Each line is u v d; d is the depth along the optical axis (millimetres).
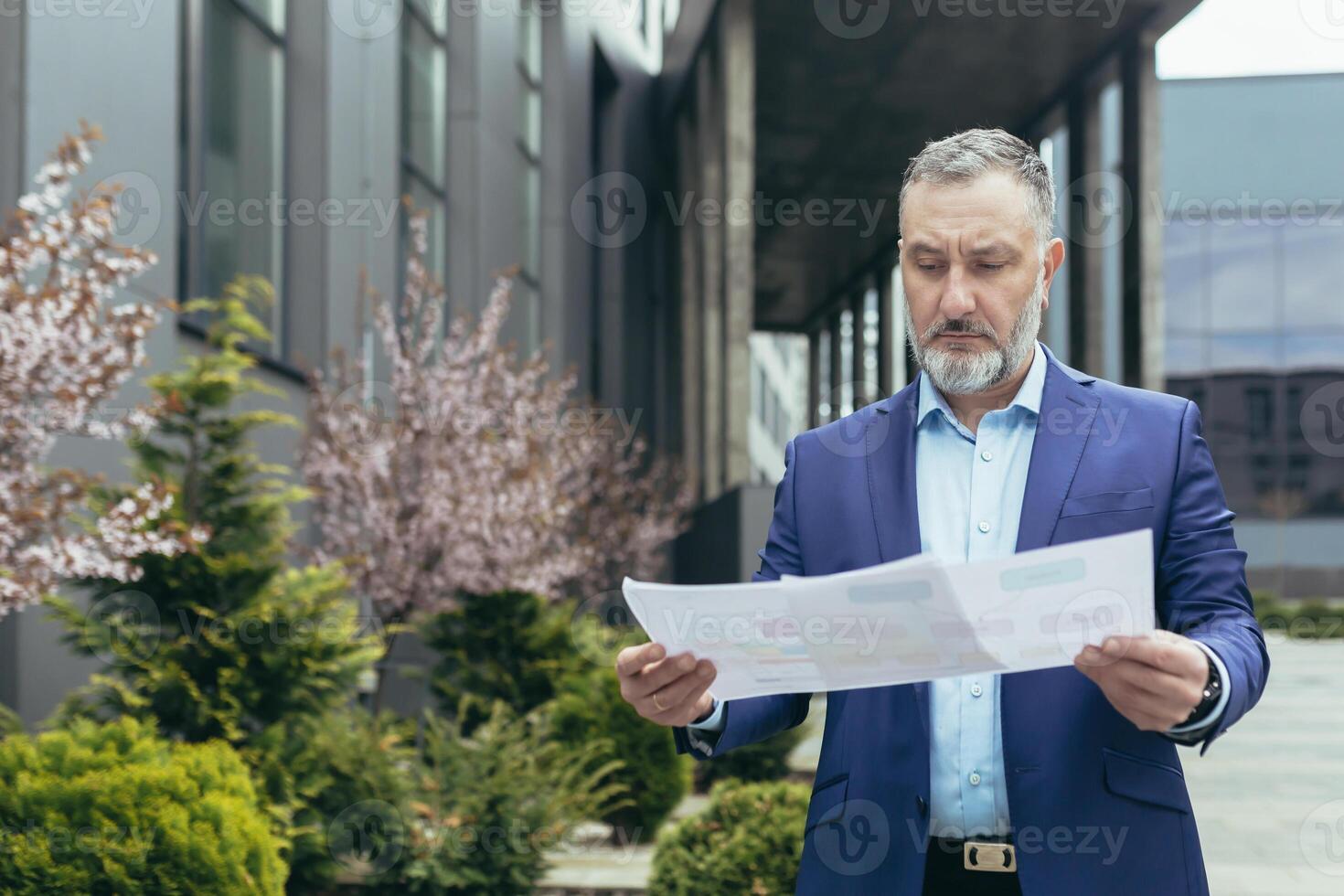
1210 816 7734
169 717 5250
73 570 4160
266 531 5777
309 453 7812
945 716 1860
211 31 8672
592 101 22844
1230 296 37281
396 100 11883
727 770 8344
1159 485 1835
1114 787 1742
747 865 4707
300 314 9961
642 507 18219
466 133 14016
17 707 5594
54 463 5777
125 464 5727
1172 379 37344
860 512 1963
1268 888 5914
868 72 21047
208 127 8555
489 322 8641
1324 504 36344
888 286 34438
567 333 17969
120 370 4223
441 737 6023
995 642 1495
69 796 3680
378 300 9141
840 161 26047
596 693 7539
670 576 23391
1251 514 36594
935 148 1839
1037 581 1433
